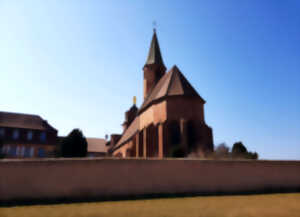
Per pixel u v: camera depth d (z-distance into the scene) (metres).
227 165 16.27
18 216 10.22
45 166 13.83
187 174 15.43
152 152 29.97
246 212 10.97
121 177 14.44
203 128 29.00
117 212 10.77
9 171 13.45
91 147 56.19
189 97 29.48
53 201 13.14
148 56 50.66
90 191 13.87
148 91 47.12
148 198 13.89
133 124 48.59
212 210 11.21
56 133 44.97
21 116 44.75
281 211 11.22
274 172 16.81
